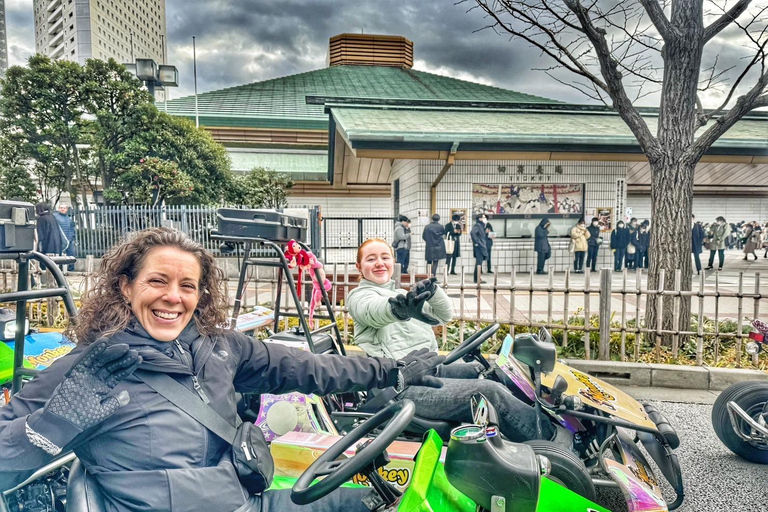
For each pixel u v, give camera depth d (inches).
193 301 60.1
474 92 1064.8
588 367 190.1
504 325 221.6
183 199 645.9
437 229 458.3
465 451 57.4
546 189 528.4
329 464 58.3
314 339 113.2
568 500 79.7
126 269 58.8
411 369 76.0
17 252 74.8
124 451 52.6
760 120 624.4
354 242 652.7
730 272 533.3
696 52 207.8
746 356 206.5
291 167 866.8
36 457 46.0
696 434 148.5
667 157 211.2
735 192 795.4
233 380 67.9
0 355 97.3
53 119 617.3
